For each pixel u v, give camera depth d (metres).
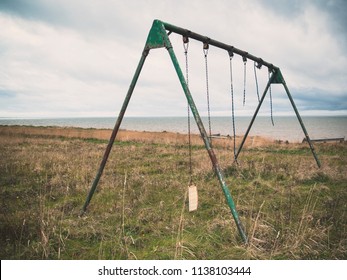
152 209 5.07
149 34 4.21
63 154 12.12
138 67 4.39
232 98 5.56
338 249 3.46
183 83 3.84
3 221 4.36
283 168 8.67
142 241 3.87
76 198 5.88
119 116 4.57
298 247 3.50
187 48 4.60
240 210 4.88
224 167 8.30
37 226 4.16
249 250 3.36
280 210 4.89
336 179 7.28
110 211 4.99
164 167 9.24
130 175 7.98
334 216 4.59
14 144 17.16
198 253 3.47
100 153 12.90
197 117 3.73
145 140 21.12
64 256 3.50
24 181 7.39
